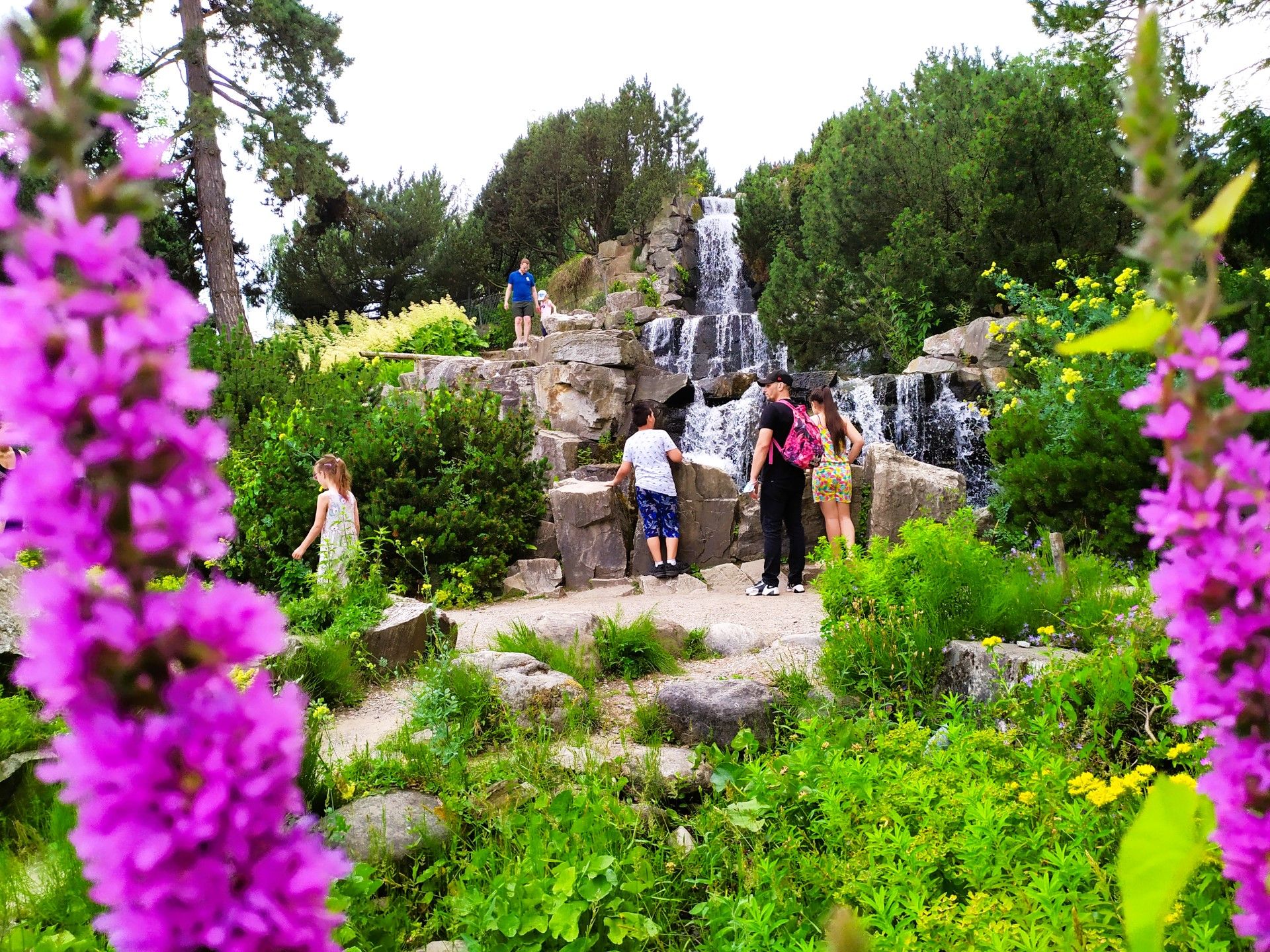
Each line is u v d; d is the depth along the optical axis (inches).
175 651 23.5
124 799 22.6
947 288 620.1
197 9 868.0
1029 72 677.9
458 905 114.7
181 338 23.1
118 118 23.0
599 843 127.4
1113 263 482.0
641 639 242.1
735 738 174.4
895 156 697.6
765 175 1107.3
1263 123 409.7
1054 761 120.6
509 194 1409.9
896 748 140.6
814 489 360.2
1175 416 26.9
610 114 1316.4
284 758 24.9
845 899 109.4
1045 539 290.5
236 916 23.7
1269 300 330.0
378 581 278.5
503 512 404.8
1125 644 156.4
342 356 791.7
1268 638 27.1
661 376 597.9
